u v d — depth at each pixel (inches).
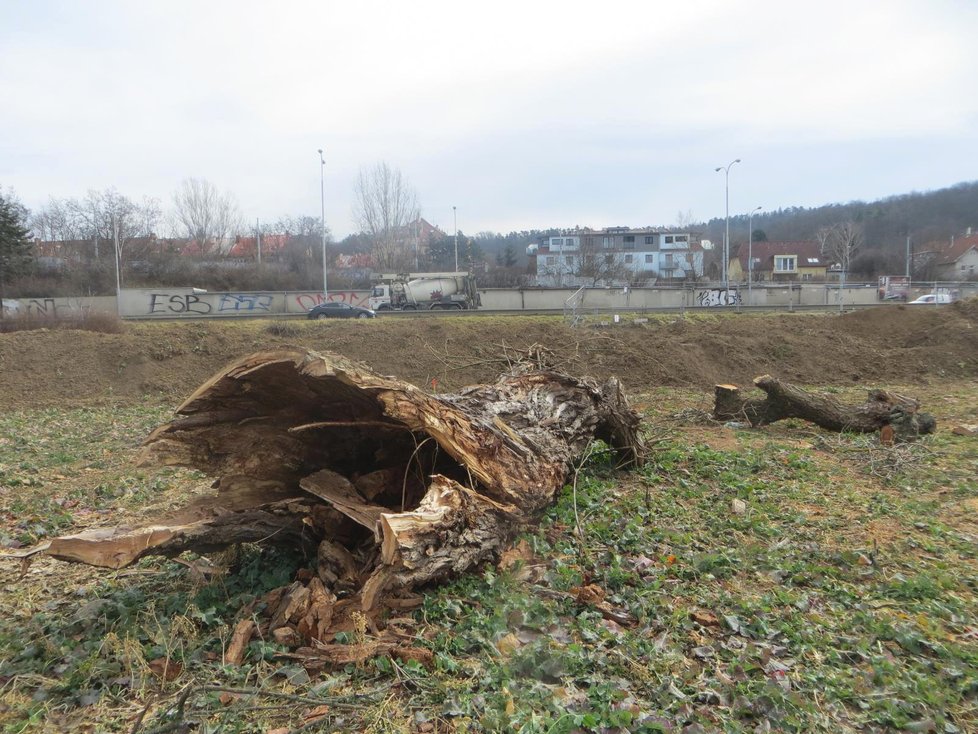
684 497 285.1
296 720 133.9
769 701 136.2
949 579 196.9
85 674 149.5
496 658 151.4
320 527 197.8
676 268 2593.5
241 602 179.6
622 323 903.7
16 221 1753.2
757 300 1481.3
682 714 133.3
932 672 150.0
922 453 354.3
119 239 2026.3
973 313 858.1
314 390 202.8
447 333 825.5
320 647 153.3
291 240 2743.6
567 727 125.8
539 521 238.1
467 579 191.8
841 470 327.9
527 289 1472.7
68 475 362.0
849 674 147.7
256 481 209.5
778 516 257.6
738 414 467.2
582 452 292.5
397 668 146.3
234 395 201.5
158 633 162.6
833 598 187.9
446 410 205.0
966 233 3100.4
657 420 493.0
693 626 168.7
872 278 2479.1
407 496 217.2
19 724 135.1
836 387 711.7
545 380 293.0
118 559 167.8
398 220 2282.2
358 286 2047.2
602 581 194.7
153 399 693.9
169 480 344.8
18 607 191.8
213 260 2214.6
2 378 706.8
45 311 959.0
